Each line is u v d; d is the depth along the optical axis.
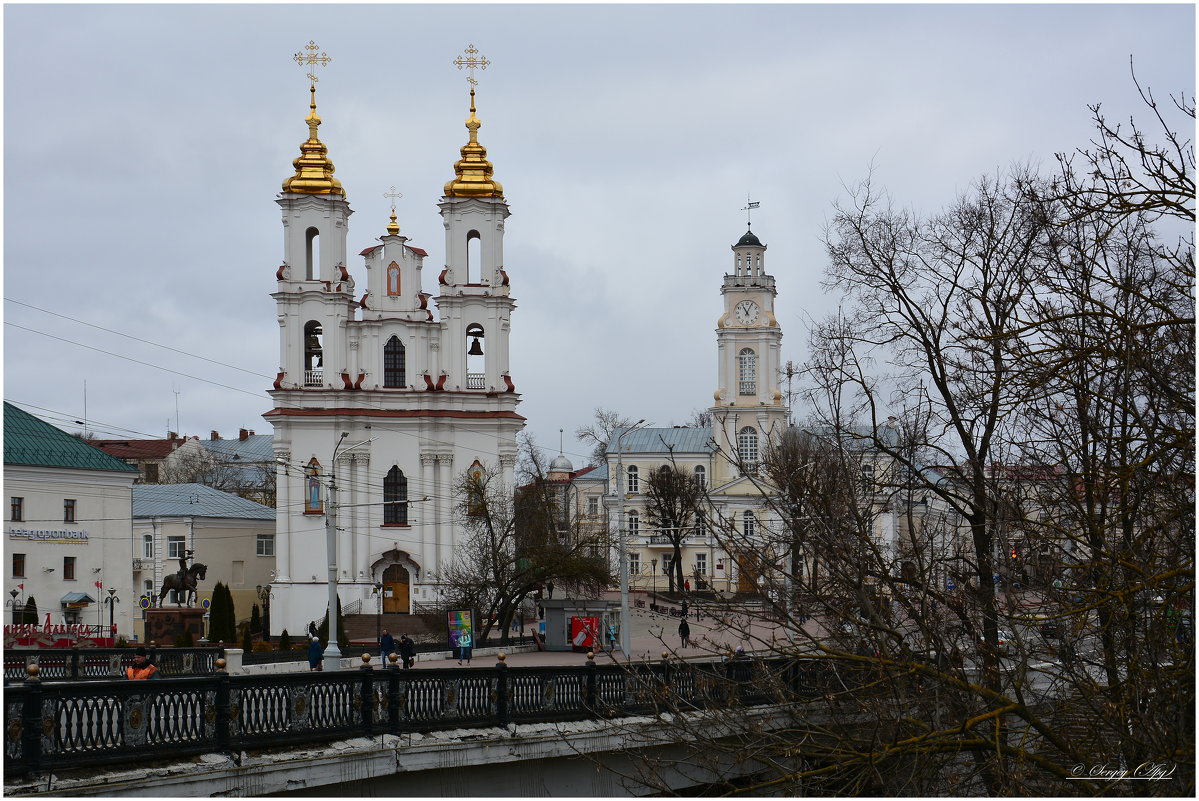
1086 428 18.92
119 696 17.78
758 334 141.25
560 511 87.06
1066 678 18.27
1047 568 18.52
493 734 23.05
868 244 30.70
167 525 101.62
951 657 18.80
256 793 19.19
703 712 21.27
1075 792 17.16
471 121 99.88
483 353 98.31
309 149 98.31
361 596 94.12
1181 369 18.48
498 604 77.56
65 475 78.62
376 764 21.12
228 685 19.17
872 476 24.81
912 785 18.11
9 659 37.53
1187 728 16.48
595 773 25.06
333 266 97.12
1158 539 18.45
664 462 142.50
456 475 96.00
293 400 95.44
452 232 98.19
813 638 18.80
